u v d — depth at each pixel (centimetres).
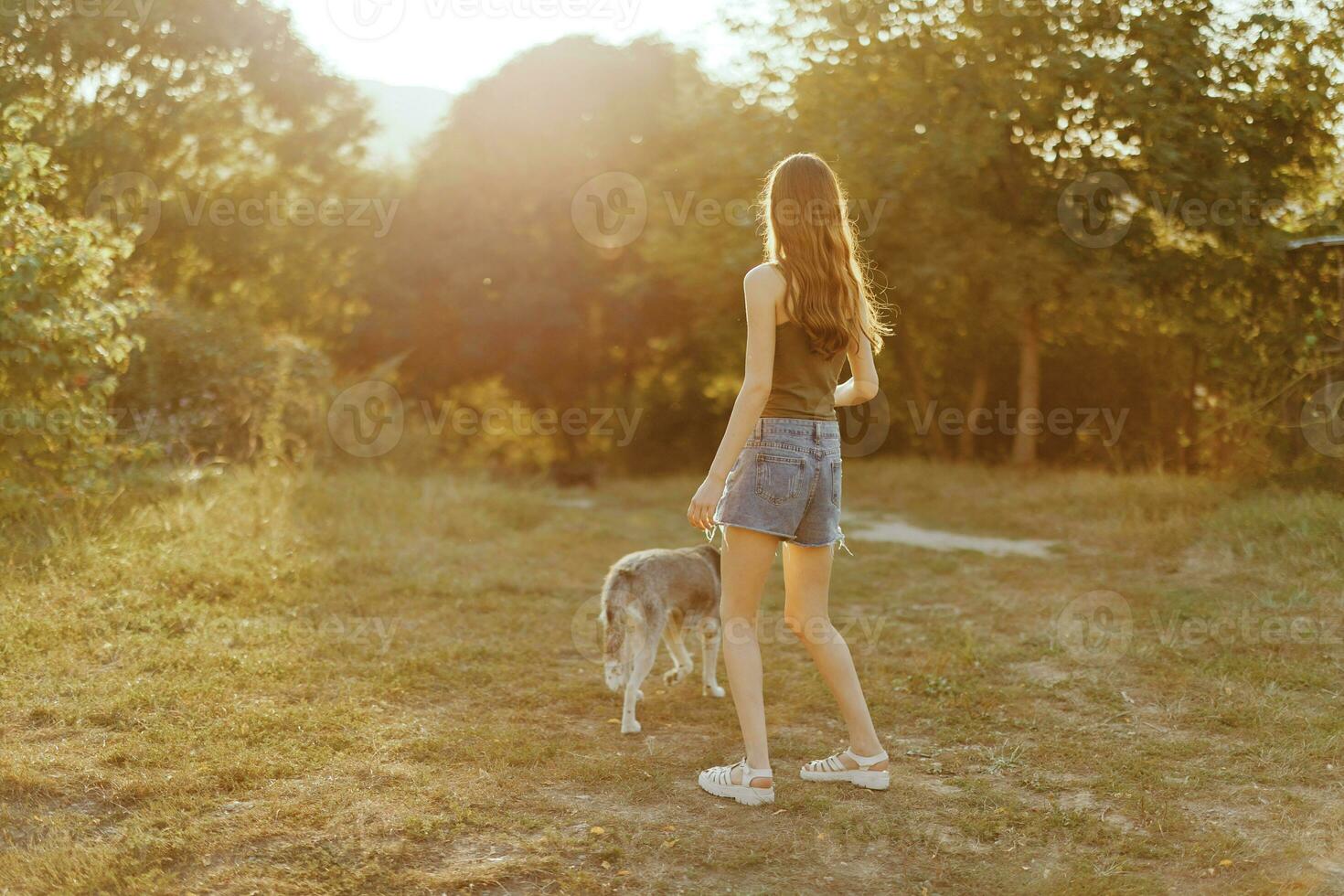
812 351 320
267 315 1775
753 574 326
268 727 381
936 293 1388
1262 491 870
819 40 1398
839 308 320
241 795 320
